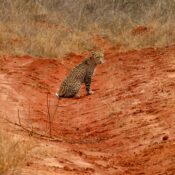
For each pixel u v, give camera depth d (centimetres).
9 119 2466
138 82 3203
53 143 2197
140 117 2494
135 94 2927
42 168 1761
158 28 5141
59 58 4444
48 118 2694
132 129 2378
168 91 2811
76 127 2588
